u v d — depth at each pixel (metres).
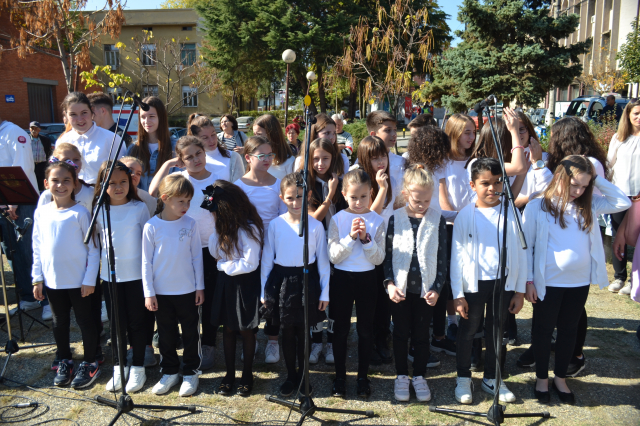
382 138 3.65
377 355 3.39
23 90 16.81
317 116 3.85
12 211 3.85
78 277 3.04
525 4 14.84
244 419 2.70
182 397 2.95
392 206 3.37
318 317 2.85
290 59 9.28
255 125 3.84
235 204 2.89
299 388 2.74
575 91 24.28
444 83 15.20
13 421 2.70
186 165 3.29
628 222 3.33
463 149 3.47
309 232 2.87
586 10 23.97
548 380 3.07
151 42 26.64
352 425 2.64
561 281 2.76
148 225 2.93
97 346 3.30
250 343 2.96
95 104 4.00
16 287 3.66
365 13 22.61
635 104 4.14
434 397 2.93
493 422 2.56
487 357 2.94
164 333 3.00
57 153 3.31
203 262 3.30
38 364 3.35
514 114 3.13
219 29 22.81
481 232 2.82
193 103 29.33
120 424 2.67
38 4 12.66
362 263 2.88
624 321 3.90
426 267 2.83
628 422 2.62
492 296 2.84
